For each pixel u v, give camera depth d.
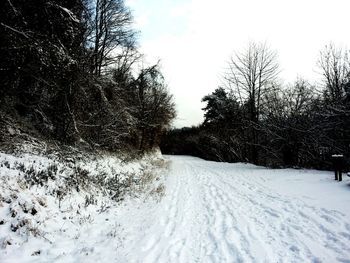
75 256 5.25
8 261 4.59
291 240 6.24
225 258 5.49
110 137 16.11
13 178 6.73
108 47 21.42
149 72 24.59
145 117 24.38
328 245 5.82
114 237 6.39
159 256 5.57
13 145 9.46
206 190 13.20
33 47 9.03
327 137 19.33
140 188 12.09
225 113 43.16
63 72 11.05
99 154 14.33
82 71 12.48
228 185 14.39
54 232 5.92
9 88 10.38
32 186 7.00
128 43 22.70
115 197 9.69
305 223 7.30
